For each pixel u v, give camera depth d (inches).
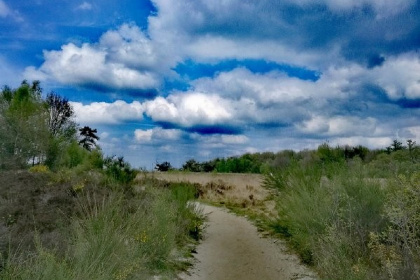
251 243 316.2
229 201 511.2
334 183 284.2
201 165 1179.9
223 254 288.7
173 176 674.8
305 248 264.8
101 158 550.9
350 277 187.0
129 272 190.9
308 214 274.5
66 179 416.5
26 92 891.4
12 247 196.9
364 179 288.2
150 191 385.4
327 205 260.7
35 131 813.2
